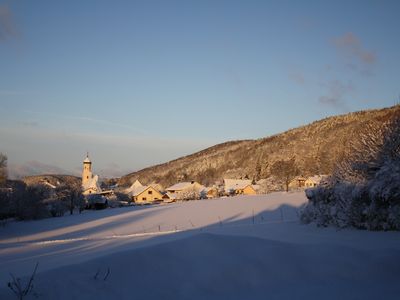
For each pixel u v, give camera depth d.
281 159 118.06
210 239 9.37
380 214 14.62
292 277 8.02
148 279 7.30
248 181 96.88
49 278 6.66
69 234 33.22
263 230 16.70
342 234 14.07
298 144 126.56
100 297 6.45
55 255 13.95
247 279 7.79
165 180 160.38
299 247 9.36
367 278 7.96
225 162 152.12
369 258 8.84
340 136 105.88
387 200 14.51
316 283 7.68
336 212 16.17
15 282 6.46
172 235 17.19
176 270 7.79
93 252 13.08
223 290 7.31
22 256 15.32
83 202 68.44
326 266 8.47
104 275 7.10
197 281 7.48
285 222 20.98
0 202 49.19
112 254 7.94
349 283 7.64
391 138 16.02
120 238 20.34
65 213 65.94
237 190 89.25
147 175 180.00
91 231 33.66
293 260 8.66
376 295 6.81
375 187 14.50
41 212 53.56
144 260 7.90
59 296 6.27
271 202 40.19
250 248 9.07
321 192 17.81
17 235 35.44
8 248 20.70
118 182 180.88
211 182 138.12
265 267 8.26
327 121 140.50
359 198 15.44
